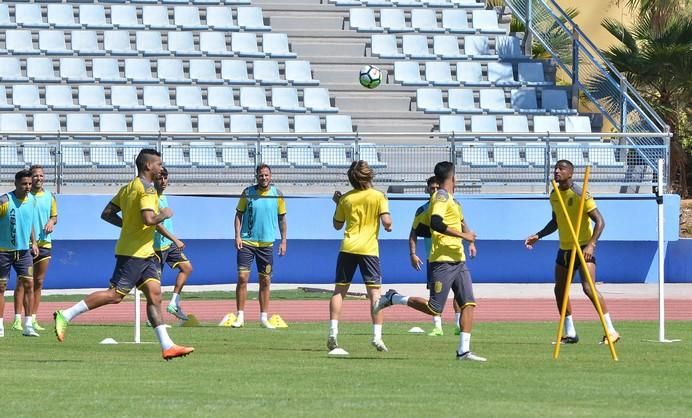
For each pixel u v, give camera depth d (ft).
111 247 242.58
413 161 251.39
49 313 185.98
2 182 236.63
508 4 327.88
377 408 80.02
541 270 256.73
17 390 89.20
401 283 252.62
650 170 257.96
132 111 286.05
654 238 257.14
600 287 246.68
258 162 248.52
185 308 197.36
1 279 145.89
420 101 301.63
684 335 148.25
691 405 82.64
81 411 77.97
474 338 143.54
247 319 176.55
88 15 317.22
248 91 296.71
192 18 319.47
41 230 153.99
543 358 118.01
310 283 250.78
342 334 149.59
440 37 325.83
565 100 304.09
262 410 78.79
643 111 282.56
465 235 114.32
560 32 313.94
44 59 297.33
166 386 92.22
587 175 121.90
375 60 312.91
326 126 286.66
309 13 328.49
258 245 161.99
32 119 277.85
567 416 76.48
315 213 249.75
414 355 120.98
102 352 123.34
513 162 255.29
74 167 241.76
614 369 107.34
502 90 306.76
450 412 78.07
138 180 109.19
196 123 285.02
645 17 349.41
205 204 245.04
